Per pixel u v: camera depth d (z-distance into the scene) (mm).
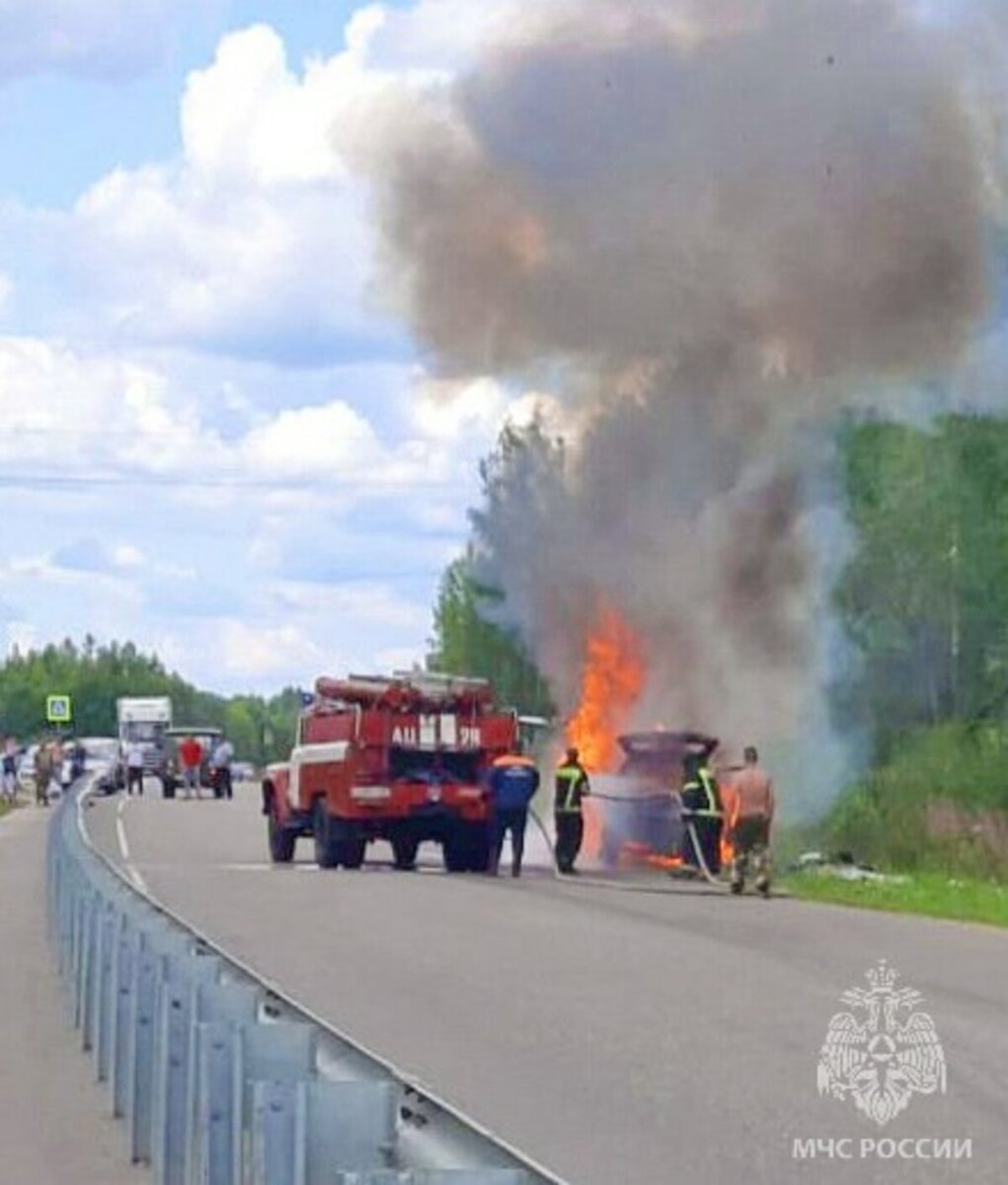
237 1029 8797
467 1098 14258
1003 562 50094
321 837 37906
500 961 22547
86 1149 12914
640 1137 12992
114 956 14445
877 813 40969
